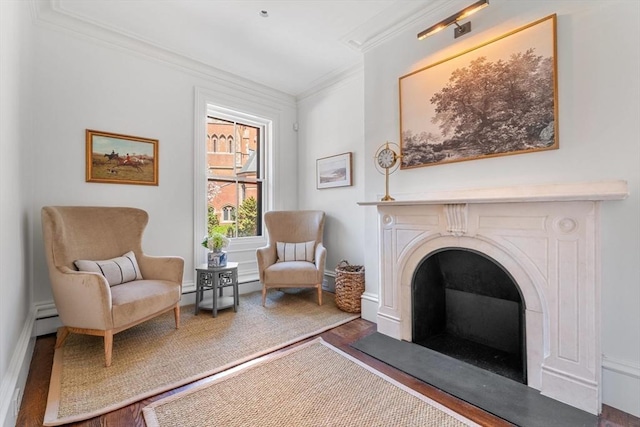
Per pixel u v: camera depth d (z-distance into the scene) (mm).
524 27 1889
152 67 3086
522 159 1915
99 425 1434
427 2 2328
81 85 2664
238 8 2477
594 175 1647
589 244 1524
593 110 1655
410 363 1990
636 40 1537
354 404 1583
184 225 3297
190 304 3227
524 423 1431
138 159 2984
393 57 2639
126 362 1994
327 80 3846
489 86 2045
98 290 1915
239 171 3996
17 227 1861
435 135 2336
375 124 2777
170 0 2381
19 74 1898
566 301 1593
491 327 2154
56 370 1884
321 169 3986
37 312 2383
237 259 3812
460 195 2191
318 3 2404
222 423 1443
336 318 2814
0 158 1414
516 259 1773
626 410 1521
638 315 1519
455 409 1540
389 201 2301
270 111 4113
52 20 2510
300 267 3162
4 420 1244
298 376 1850
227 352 2150
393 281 2398
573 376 1563
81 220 2422
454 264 2322
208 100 3510
